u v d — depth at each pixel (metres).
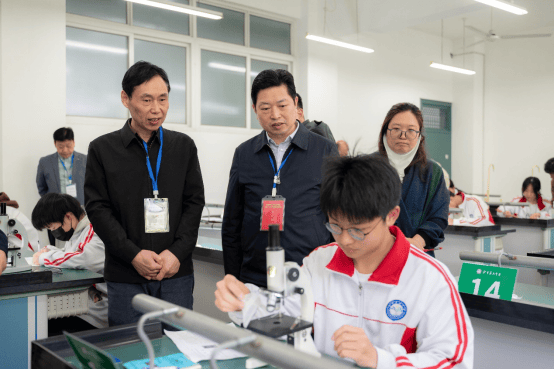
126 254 1.63
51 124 4.49
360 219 0.91
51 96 4.48
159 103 1.67
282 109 1.68
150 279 1.66
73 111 4.83
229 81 6.07
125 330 1.11
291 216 1.71
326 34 6.77
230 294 1.04
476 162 8.72
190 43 5.67
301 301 0.97
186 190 1.86
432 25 7.98
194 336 1.14
